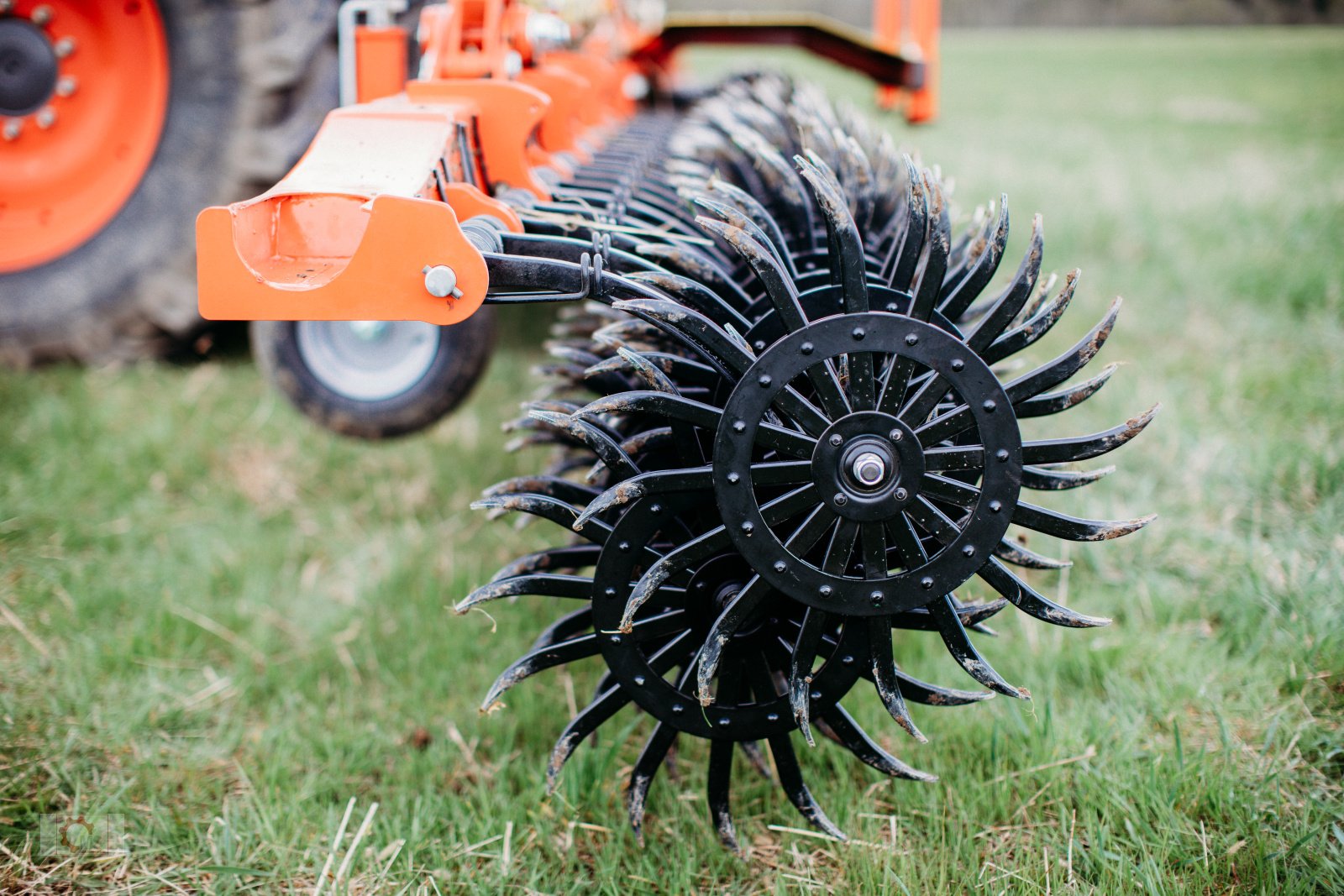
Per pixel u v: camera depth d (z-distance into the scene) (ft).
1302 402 12.23
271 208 6.11
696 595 6.08
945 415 5.57
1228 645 8.57
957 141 27.81
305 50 11.23
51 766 7.24
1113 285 16.15
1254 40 61.36
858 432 5.51
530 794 7.18
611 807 7.20
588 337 9.74
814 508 5.61
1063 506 10.47
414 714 8.05
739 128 8.46
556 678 8.46
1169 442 11.63
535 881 6.49
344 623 9.26
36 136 11.80
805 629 5.76
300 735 7.84
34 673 8.19
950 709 7.86
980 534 5.70
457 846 6.72
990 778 7.38
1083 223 18.88
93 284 12.14
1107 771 7.24
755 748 7.14
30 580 9.31
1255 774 7.20
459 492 11.32
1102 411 12.39
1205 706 7.93
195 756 7.56
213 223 5.48
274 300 5.58
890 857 6.47
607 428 6.83
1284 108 33.99
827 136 8.13
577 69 11.94
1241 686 8.11
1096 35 71.00
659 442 6.28
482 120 7.86
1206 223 19.13
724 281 6.42
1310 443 11.41
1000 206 5.60
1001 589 5.87
